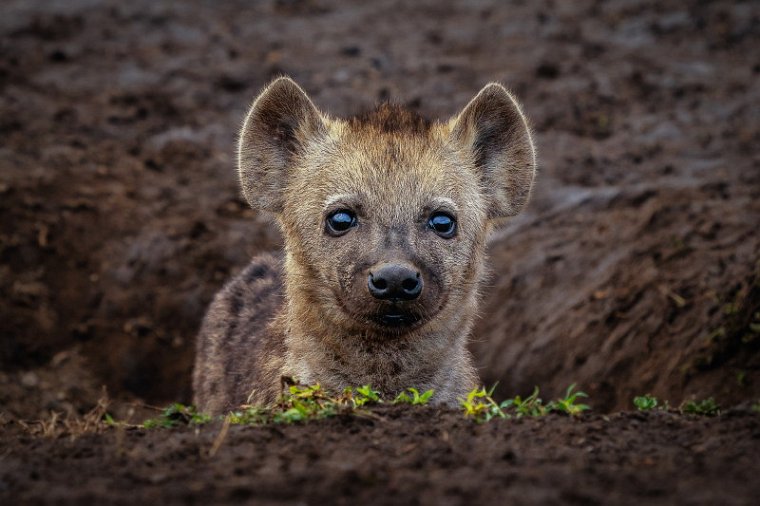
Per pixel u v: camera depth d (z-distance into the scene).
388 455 5.58
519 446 5.69
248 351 9.54
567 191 14.45
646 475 5.17
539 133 16.44
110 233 14.11
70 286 13.55
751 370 9.93
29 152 15.37
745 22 20.09
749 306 10.18
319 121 8.70
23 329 12.93
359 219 8.09
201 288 13.52
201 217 14.52
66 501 4.97
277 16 21.59
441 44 20.05
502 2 22.28
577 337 11.90
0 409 11.79
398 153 8.22
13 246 13.59
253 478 5.27
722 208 12.85
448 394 8.55
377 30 20.81
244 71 18.66
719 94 17.34
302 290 8.38
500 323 12.80
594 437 5.84
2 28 19.78
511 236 13.91
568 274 12.76
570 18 21.14
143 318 13.38
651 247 12.37
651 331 11.30
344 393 7.11
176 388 12.99
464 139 8.73
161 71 18.55
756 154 15.02
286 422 6.29
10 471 5.49
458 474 5.20
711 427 5.96
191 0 21.97
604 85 17.92
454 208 8.24
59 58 18.78
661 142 15.86
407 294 7.53
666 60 18.94
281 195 8.93
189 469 5.46
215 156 16.02
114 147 15.95
